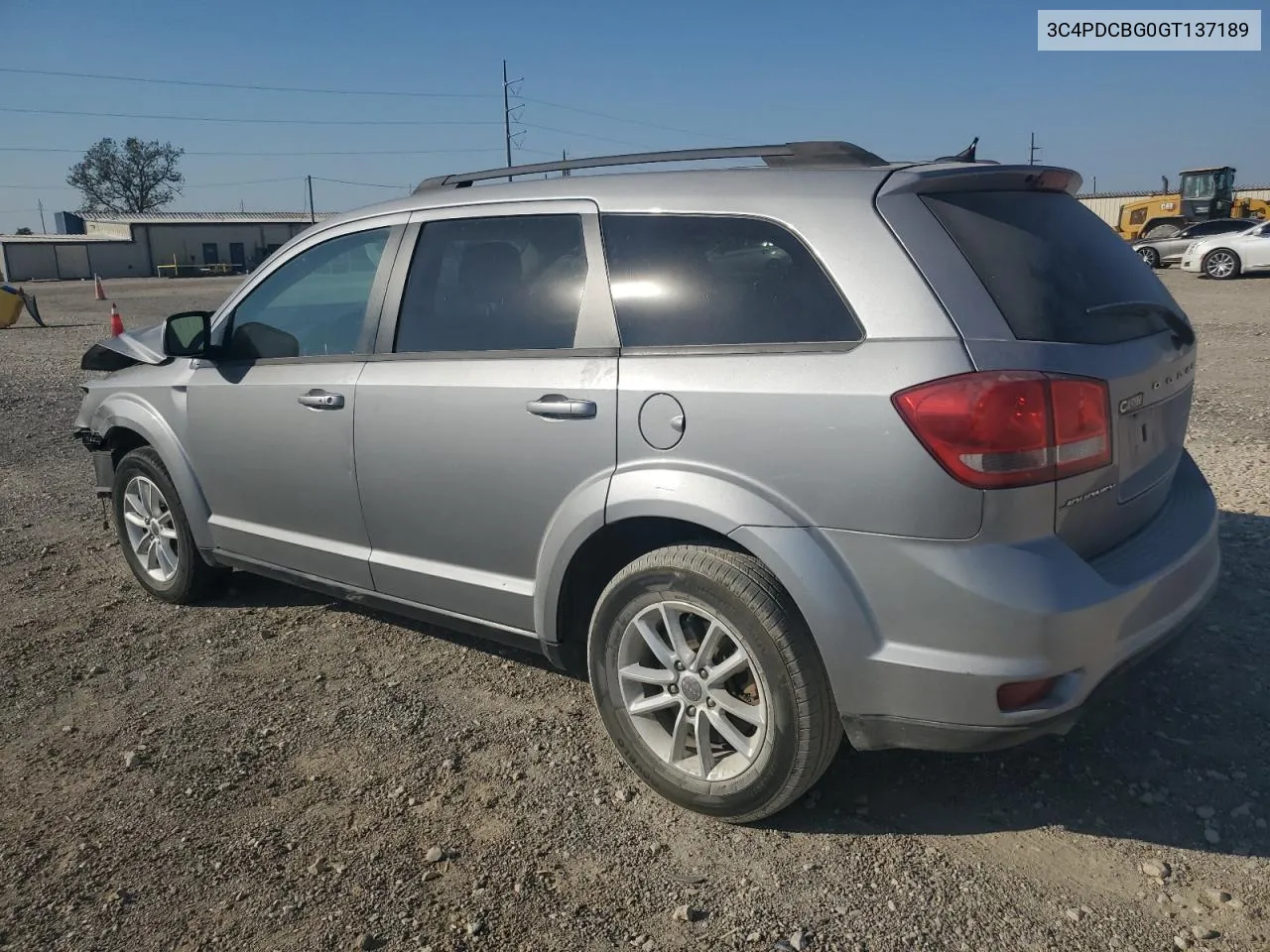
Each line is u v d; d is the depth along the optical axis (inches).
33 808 128.1
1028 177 118.6
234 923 105.8
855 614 105.2
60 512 265.9
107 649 176.4
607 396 121.6
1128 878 107.0
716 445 112.6
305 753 138.9
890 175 112.4
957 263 106.0
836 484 105.0
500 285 138.3
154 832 122.0
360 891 110.0
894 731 106.7
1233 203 1263.5
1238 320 594.9
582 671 138.5
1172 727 135.5
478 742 140.0
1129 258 129.4
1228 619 165.9
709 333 117.3
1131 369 111.7
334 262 160.9
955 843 114.1
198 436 177.3
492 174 150.0
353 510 154.6
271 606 193.8
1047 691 102.2
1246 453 271.4
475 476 136.3
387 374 146.7
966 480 98.8
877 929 100.9
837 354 106.9
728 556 113.5
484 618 142.4
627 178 131.3
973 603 99.7
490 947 101.0
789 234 113.7
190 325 175.8
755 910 104.5
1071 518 105.0
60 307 1180.5
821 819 119.5
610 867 112.5
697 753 122.1
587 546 126.6
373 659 168.1
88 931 105.5
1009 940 98.7
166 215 3484.3
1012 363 100.3
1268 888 104.5
